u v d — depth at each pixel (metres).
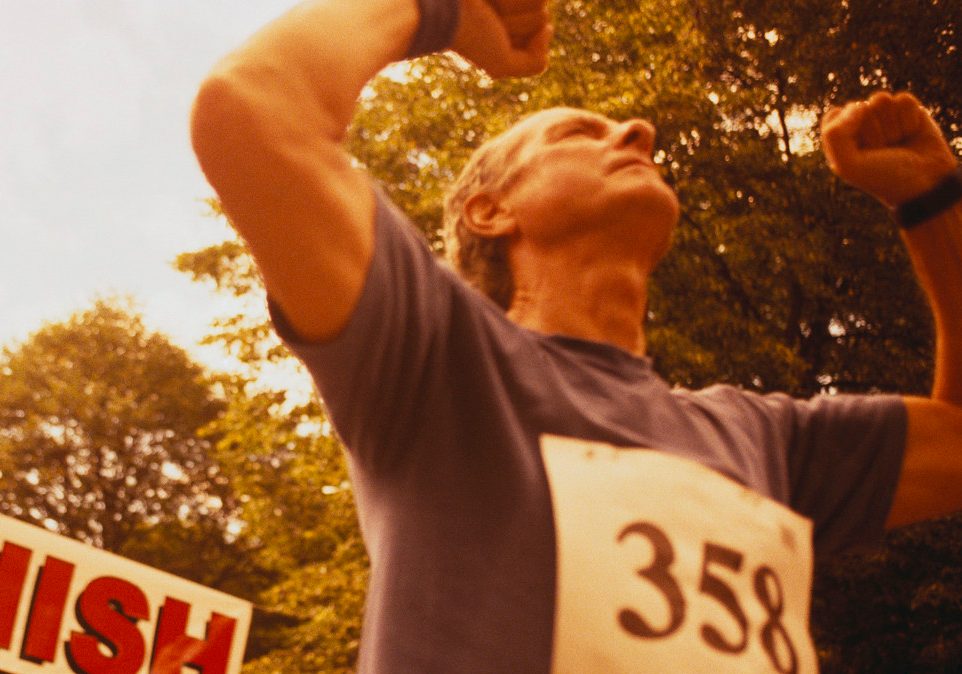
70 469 26.59
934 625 9.70
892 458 1.69
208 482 27.20
